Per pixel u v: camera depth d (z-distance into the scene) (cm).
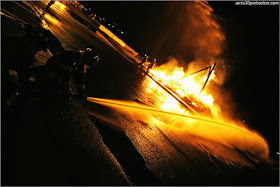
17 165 221
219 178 610
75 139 328
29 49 365
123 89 788
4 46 341
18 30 453
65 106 391
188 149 672
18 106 303
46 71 386
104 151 356
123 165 361
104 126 430
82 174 274
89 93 538
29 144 256
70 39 877
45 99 366
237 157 934
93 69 769
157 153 491
